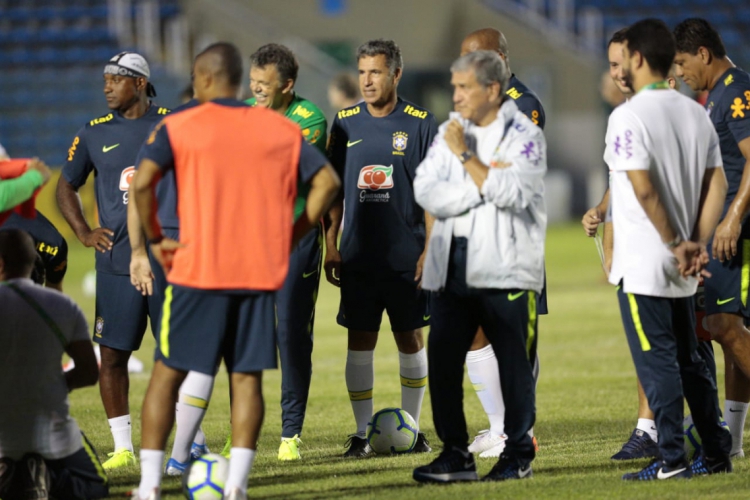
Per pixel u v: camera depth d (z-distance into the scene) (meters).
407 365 21.20
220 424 23.97
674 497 15.05
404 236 20.72
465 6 94.38
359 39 95.62
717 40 18.58
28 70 89.81
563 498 15.11
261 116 14.72
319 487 16.59
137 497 14.76
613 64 18.47
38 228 20.89
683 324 16.55
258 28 92.19
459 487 15.98
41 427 15.47
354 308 20.92
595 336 37.34
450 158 16.09
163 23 91.88
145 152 14.48
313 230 20.45
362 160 20.67
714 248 17.95
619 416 23.97
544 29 95.06
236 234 14.49
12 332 15.24
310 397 27.55
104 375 20.09
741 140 18.03
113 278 20.02
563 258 66.31
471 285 15.84
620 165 15.62
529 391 16.28
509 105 16.09
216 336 14.66
